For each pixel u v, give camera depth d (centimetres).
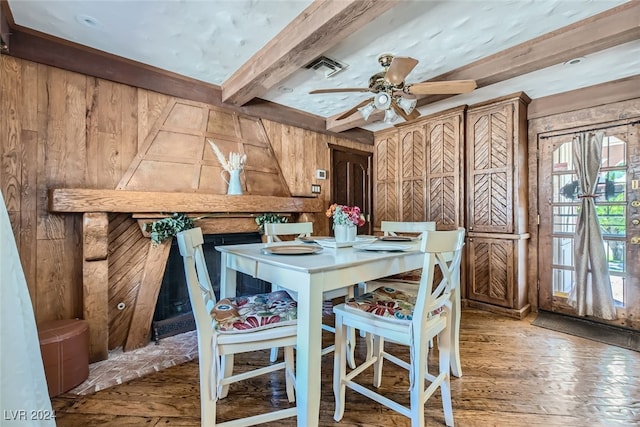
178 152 271
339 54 234
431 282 139
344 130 406
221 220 287
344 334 163
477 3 177
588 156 296
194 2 177
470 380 197
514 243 317
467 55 236
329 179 404
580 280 301
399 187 423
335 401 168
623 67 253
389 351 245
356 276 151
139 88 253
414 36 210
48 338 179
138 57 241
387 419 161
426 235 136
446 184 369
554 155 319
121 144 243
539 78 276
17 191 200
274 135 347
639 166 269
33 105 206
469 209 352
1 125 194
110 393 183
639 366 214
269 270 156
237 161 295
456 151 357
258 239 331
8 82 197
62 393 182
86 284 215
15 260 115
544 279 328
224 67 260
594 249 293
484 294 340
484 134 339
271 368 168
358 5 162
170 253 271
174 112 271
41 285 209
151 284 249
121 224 240
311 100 335
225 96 294
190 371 210
